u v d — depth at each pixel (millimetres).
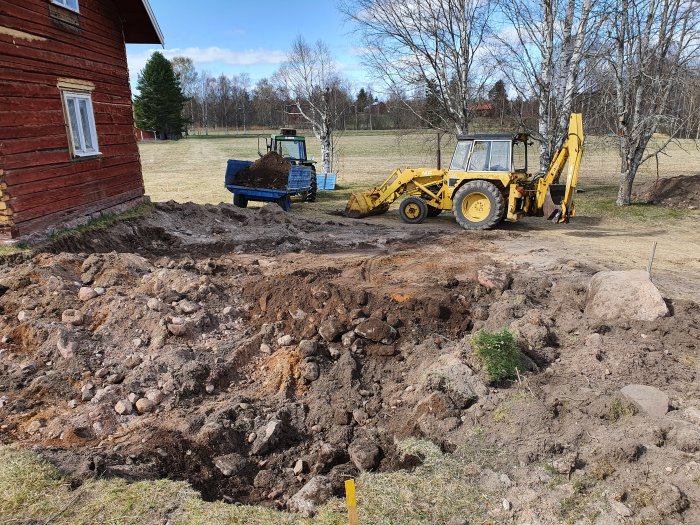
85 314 5758
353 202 14898
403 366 5531
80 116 9109
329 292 6379
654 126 14914
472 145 12477
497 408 4379
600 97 16172
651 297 5871
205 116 91250
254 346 5742
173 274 6812
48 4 8086
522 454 3861
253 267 7984
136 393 4684
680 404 4418
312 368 5285
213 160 39906
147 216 10742
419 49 16609
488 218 12133
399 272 8320
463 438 4148
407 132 23234
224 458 4070
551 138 15461
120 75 10812
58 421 4254
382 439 4516
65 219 8445
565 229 12555
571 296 6805
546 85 15344
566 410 4316
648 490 3402
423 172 13859
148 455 3893
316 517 3342
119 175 10578
